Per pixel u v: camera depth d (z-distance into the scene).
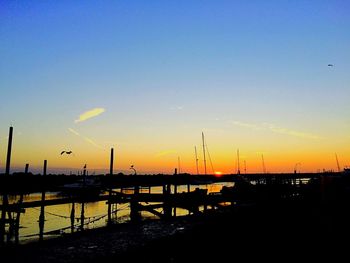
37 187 45.25
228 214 15.79
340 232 16.55
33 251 7.94
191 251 11.23
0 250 8.05
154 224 12.59
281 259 13.39
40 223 34.34
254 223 18.45
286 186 34.91
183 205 27.84
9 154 30.67
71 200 28.16
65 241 9.12
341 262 12.91
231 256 13.56
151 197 29.38
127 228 11.52
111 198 32.66
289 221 19.64
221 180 82.25
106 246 8.52
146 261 8.75
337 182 24.03
